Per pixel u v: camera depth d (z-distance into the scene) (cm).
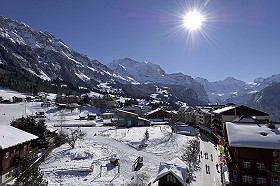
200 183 5441
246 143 5197
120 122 13188
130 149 8119
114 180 5275
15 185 3459
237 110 10825
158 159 7119
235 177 5600
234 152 5678
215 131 11700
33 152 6125
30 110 16488
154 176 5709
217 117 11712
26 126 7400
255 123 6238
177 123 13250
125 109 17900
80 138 8956
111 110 19725
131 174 5759
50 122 13225
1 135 5275
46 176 5431
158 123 14775
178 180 4597
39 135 7394
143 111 18550
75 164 6225
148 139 9250
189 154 6769
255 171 5159
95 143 8588
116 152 7612
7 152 4916
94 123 13525
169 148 8275
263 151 5144
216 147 9081
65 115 16150
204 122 14262
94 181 5200
